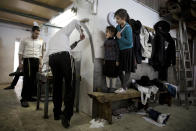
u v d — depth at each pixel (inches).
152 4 132.0
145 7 123.7
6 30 187.3
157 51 115.5
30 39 102.1
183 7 128.7
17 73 138.3
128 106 102.9
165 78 126.9
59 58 68.4
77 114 86.4
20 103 100.4
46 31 193.8
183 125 75.0
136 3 115.0
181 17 132.0
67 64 68.7
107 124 72.9
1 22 176.9
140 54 97.4
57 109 73.3
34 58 100.9
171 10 127.5
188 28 153.6
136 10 114.6
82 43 95.9
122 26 83.7
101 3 89.4
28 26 193.8
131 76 109.0
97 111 81.4
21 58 99.6
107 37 83.6
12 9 125.6
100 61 87.6
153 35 122.6
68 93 67.2
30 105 98.4
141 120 80.6
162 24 118.0
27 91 97.1
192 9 122.6
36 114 80.9
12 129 60.6
